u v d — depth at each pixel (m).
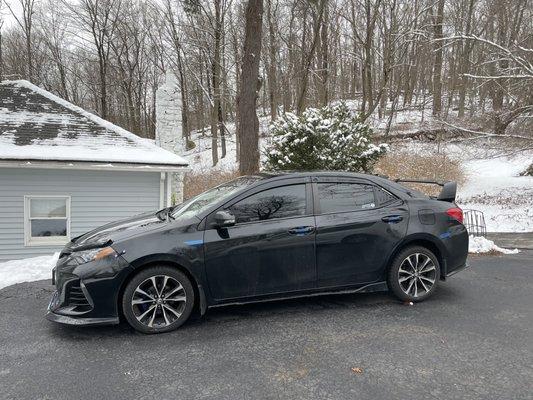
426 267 5.13
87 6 31.33
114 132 11.36
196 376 3.42
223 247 4.44
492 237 11.38
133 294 4.23
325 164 10.73
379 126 29.39
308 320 4.59
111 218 10.64
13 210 9.91
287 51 25.48
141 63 36.28
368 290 4.99
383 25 21.72
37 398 3.12
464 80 23.38
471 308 4.95
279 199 4.75
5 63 37.03
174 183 13.00
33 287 6.06
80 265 4.21
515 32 17.88
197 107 37.81
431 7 20.86
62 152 9.88
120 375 3.45
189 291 4.38
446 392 3.13
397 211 5.03
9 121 10.65
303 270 4.70
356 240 4.82
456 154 20.16
